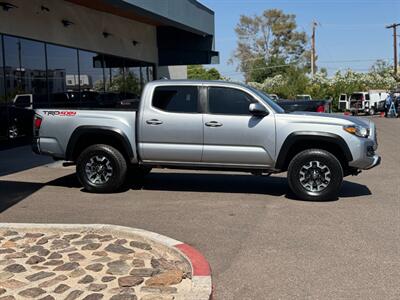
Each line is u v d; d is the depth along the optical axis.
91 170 8.88
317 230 6.48
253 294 4.53
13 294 4.39
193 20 23.89
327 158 8.06
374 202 8.11
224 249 5.76
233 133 8.31
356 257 5.46
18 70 16.16
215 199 8.39
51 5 17.92
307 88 55.62
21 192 8.99
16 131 16.16
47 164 12.55
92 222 6.93
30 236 6.07
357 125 8.16
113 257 5.30
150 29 27.30
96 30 21.22
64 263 5.13
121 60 23.98
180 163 8.60
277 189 9.26
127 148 8.69
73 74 19.50
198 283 4.55
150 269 4.95
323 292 4.56
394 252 5.61
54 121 8.91
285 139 8.15
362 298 4.42
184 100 8.53
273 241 6.04
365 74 57.88
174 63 28.38
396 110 39.09
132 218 7.14
